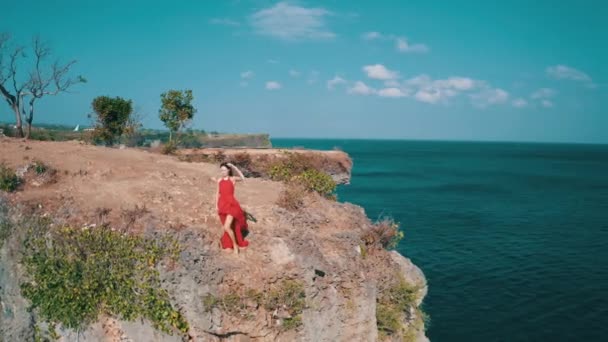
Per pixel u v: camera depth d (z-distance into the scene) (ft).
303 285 34.37
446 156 492.54
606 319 60.39
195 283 32.78
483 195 172.24
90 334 34.58
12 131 91.45
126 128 98.32
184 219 38.73
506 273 78.64
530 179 236.02
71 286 35.12
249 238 36.17
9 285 37.37
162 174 51.80
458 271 79.66
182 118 98.07
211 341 33.12
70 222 37.52
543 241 100.17
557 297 67.87
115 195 42.83
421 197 164.04
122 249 34.99
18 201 40.06
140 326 33.88
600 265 82.84
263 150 116.37
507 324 59.47
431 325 59.11
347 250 39.83
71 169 48.96
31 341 36.24
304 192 50.01
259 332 33.30
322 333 35.14
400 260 50.21
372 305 37.93
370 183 206.49
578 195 174.29
